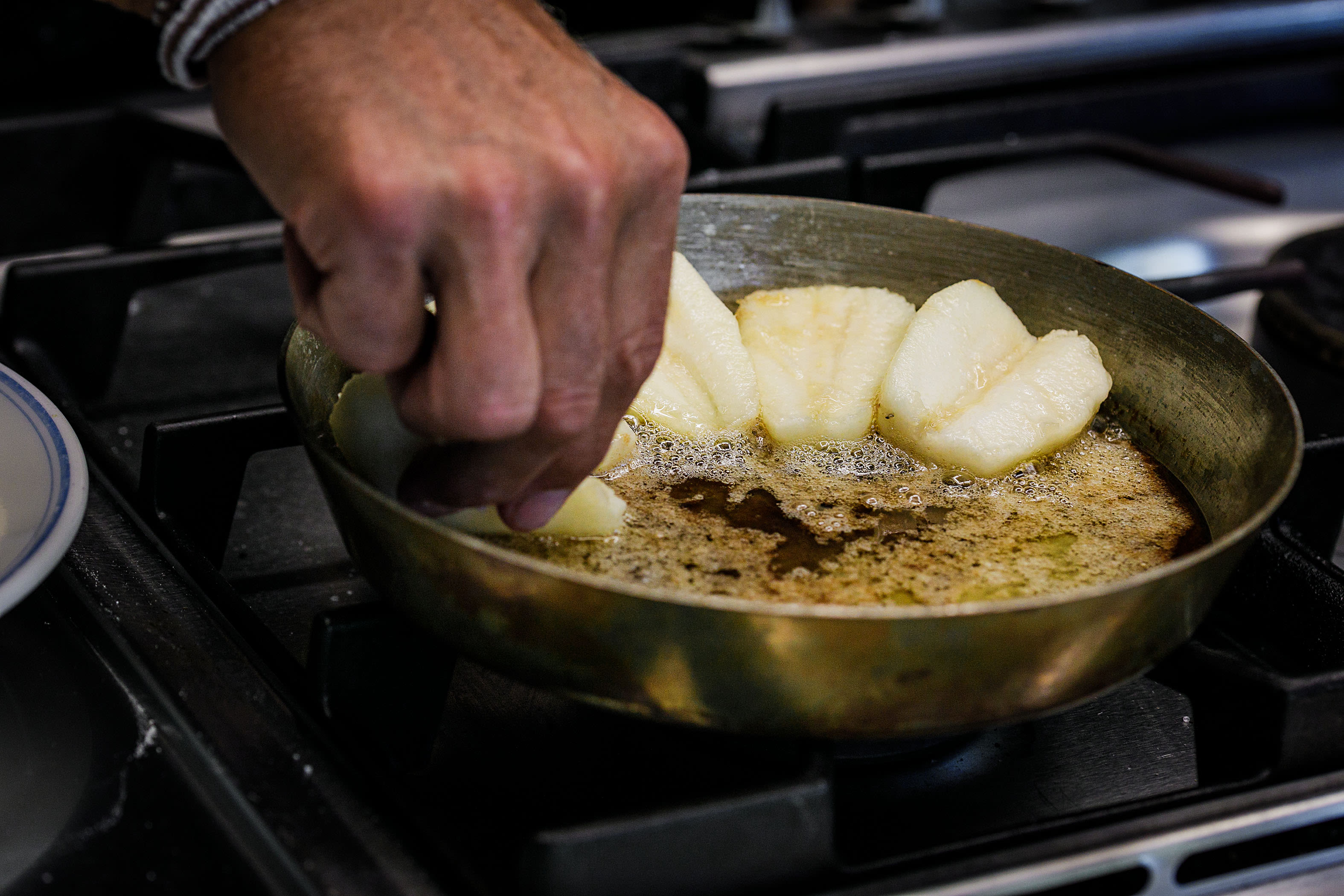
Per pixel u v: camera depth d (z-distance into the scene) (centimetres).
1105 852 44
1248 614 61
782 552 57
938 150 98
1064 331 70
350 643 48
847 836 49
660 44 140
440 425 41
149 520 60
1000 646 41
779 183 93
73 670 51
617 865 40
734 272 76
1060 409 65
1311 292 94
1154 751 55
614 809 50
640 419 67
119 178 106
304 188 37
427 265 38
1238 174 101
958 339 68
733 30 145
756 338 71
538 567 41
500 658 46
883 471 65
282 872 42
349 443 55
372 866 42
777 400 67
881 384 68
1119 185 135
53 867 42
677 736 54
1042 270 70
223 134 42
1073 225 124
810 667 41
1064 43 147
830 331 72
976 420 64
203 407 85
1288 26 157
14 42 119
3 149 101
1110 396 69
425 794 50
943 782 52
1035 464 66
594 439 46
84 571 55
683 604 40
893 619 39
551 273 39
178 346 94
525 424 40
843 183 96
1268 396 57
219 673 50
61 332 81
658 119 41
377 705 49
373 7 40
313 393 58
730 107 130
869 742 53
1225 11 155
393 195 36
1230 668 49
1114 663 44
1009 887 43
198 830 44
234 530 70
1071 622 41
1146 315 66
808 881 43
